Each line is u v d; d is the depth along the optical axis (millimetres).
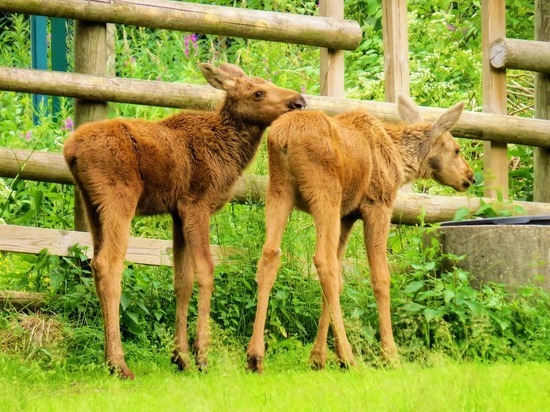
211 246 25875
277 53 37062
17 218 28172
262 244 25875
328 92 28266
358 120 22734
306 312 25156
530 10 41188
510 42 29672
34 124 34969
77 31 26141
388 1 29109
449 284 24297
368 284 25625
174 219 23219
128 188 21734
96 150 21516
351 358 20922
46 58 36000
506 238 24719
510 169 35750
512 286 24562
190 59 37469
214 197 23000
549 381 17734
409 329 23062
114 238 21531
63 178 25438
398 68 29062
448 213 28312
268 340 23438
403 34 29125
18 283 25203
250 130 23625
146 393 18438
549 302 24125
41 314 24609
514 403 15469
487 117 29188
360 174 22094
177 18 26547
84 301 24594
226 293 25062
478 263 25031
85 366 21953
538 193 30656
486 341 22062
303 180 21109
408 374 16688
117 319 21469
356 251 27547
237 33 27156
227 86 23500
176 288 22969
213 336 22750
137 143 22047
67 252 25094
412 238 26172
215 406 15672
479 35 42344
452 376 16344
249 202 26375
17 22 38750
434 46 41625
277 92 23562
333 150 21250
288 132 21188
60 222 27062
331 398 16047
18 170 25141
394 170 22875
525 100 39219
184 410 15922
